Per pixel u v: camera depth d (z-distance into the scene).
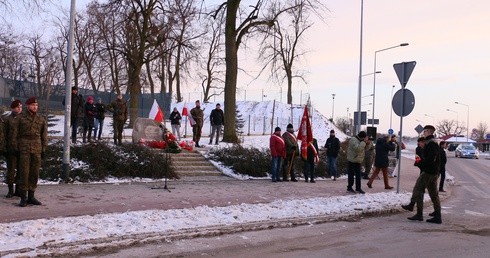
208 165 18.83
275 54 33.19
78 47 45.16
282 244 8.34
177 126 22.88
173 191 13.45
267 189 14.93
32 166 10.20
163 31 32.19
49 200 10.95
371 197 13.77
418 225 10.64
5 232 7.62
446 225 10.74
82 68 50.28
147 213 9.70
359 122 33.09
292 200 12.59
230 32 23.78
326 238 8.97
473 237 9.41
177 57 39.47
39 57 49.22
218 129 22.59
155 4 32.03
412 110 14.90
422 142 13.96
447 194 17.22
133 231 8.27
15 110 10.30
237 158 18.94
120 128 18.05
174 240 8.26
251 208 11.02
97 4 39.09
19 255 6.63
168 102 41.28
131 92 32.34
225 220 9.66
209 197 12.62
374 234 9.48
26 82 39.75
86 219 8.81
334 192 14.88
